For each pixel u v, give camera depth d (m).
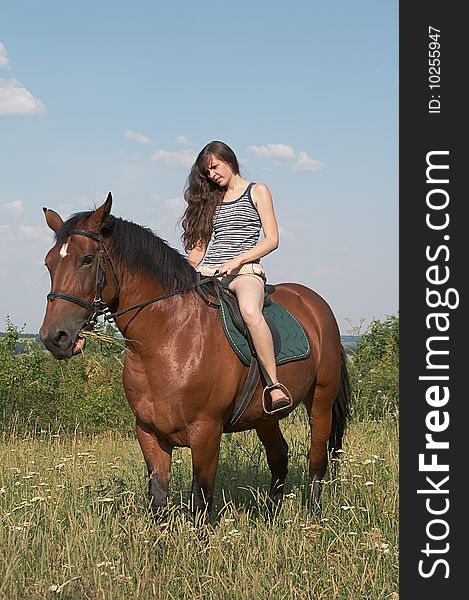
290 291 6.13
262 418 5.33
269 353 4.98
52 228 4.87
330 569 4.29
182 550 4.45
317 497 5.88
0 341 13.46
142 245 4.77
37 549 4.54
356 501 5.55
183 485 6.20
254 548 4.58
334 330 6.23
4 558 4.32
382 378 11.85
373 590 4.09
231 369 4.89
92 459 7.30
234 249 5.16
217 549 4.44
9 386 12.85
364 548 4.58
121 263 4.69
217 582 4.16
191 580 4.27
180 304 4.83
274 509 5.63
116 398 13.29
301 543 4.57
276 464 6.12
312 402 6.09
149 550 4.48
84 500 5.39
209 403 4.80
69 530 4.86
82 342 4.56
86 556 4.42
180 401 4.71
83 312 4.47
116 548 4.50
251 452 7.37
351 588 4.11
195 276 5.00
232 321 4.98
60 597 3.99
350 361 12.94
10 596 3.95
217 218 5.24
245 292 5.00
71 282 4.43
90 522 4.76
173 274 4.86
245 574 4.14
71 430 12.72
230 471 6.55
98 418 13.02
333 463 6.29
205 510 4.82
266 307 5.52
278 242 5.13
